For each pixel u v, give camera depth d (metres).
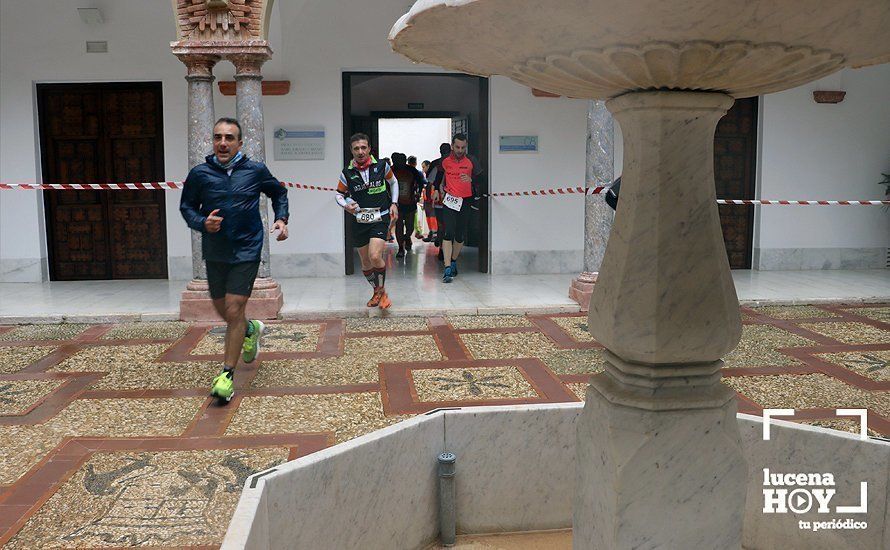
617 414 2.44
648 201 2.40
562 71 2.16
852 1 1.69
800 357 5.82
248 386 5.08
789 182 10.61
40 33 9.43
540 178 10.21
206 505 3.19
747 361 5.69
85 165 9.82
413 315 7.58
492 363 5.67
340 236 9.99
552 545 3.40
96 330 6.98
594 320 2.58
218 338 6.64
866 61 2.16
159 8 9.47
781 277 9.94
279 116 9.77
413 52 2.34
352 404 4.65
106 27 9.47
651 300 2.39
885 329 6.88
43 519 3.07
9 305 7.95
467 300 8.15
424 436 3.35
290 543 2.77
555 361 5.73
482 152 10.33
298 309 7.58
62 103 9.73
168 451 3.84
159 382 5.20
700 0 1.67
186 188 4.81
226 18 7.11
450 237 9.38
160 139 9.78
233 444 3.95
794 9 1.72
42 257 9.73
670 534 2.43
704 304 2.39
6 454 3.82
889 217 10.83
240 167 4.84
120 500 3.24
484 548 3.38
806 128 10.53
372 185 7.22
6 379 5.29
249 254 4.84
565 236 10.35
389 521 3.22
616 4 1.71
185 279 9.85
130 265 10.00
